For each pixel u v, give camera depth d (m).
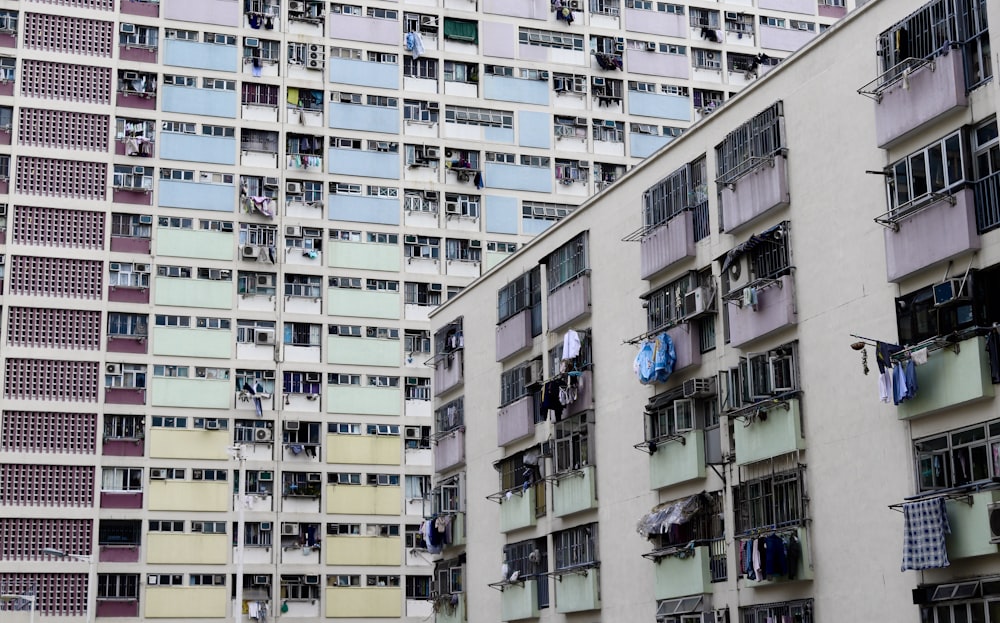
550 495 42.50
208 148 64.31
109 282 61.84
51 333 60.69
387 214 66.19
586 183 68.38
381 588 63.12
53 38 63.09
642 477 37.88
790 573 31.00
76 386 60.56
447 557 49.81
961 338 26.83
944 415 27.61
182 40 64.88
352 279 65.38
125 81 63.75
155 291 62.50
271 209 64.44
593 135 68.75
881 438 29.11
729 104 35.19
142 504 60.50
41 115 62.31
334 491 63.47
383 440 64.56
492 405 47.28
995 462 26.31
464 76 68.19
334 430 64.06
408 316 65.81
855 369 30.03
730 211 34.44
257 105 65.38
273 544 62.03
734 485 33.97
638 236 38.78
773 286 32.47
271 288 64.25
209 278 63.38
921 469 28.05
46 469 59.50
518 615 43.31
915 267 28.11
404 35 67.75
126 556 59.81
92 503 59.75
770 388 32.38
